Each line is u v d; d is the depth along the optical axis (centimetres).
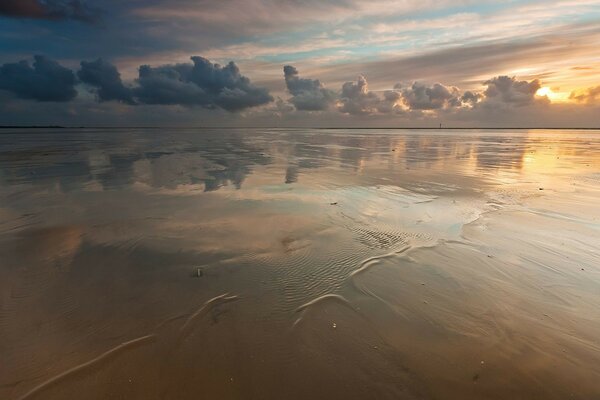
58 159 2277
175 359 420
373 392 372
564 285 593
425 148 3606
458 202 1150
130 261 686
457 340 454
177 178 1598
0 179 1540
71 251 733
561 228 878
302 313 514
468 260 692
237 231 859
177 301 544
